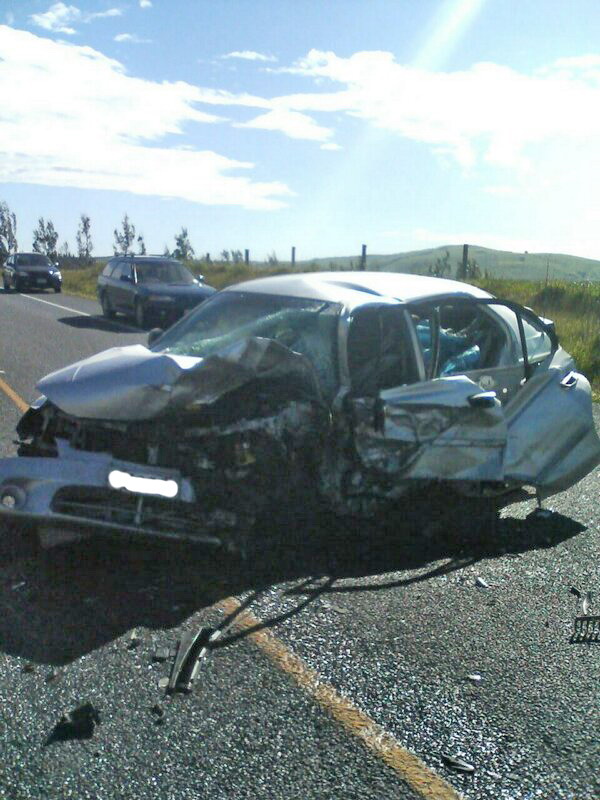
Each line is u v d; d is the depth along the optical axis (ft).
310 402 18.62
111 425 17.53
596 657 14.57
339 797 10.66
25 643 14.35
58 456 17.63
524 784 11.06
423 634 15.23
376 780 11.02
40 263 117.80
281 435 18.17
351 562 18.60
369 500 19.33
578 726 12.44
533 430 21.33
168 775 10.98
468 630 15.46
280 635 14.98
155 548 18.75
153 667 13.69
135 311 70.08
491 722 12.46
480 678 13.73
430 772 11.21
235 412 17.89
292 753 11.53
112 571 17.53
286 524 19.20
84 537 18.26
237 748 11.60
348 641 14.84
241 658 14.11
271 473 18.10
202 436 17.53
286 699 12.87
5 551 18.42
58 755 11.33
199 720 12.23
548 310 71.26
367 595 16.87
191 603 16.15
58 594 16.35
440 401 19.30
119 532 17.04
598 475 27.17
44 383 18.02
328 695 13.02
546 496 21.72
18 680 13.16
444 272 92.12
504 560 19.19
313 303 20.84
